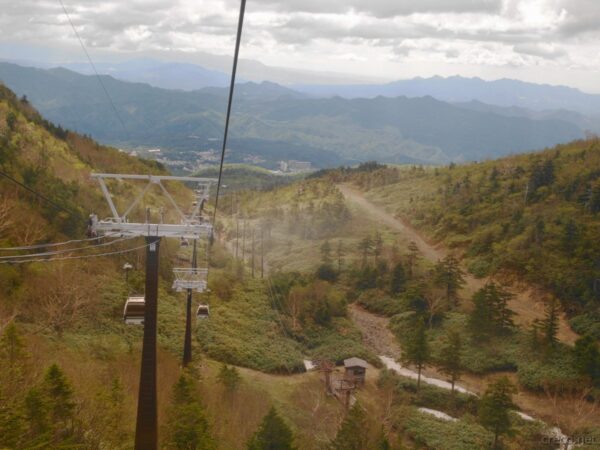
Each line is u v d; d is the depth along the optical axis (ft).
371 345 222.28
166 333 168.14
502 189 351.05
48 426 66.23
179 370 126.82
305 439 125.39
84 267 163.32
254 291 244.63
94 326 141.59
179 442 84.94
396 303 257.14
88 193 208.64
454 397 180.34
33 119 306.96
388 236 352.90
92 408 83.25
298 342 213.05
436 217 359.66
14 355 84.07
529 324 220.02
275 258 326.44
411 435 156.04
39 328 121.80
